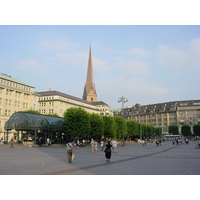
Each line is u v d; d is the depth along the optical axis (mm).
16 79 99938
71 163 20938
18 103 96125
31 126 58531
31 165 19156
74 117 65500
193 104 180125
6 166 18422
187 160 24297
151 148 53562
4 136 87125
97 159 25094
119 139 108875
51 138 70125
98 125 79312
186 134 165125
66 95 137250
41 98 124750
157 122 196625
